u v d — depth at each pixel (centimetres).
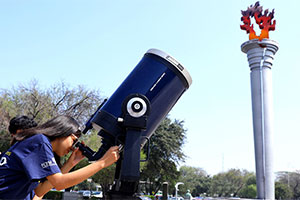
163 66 341
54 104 2106
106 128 310
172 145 3042
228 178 7675
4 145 2022
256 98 1307
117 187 310
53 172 192
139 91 330
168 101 343
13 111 1956
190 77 354
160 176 3369
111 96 337
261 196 1204
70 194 822
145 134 326
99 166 215
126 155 282
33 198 238
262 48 1333
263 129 1266
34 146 193
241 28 1424
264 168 1232
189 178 7862
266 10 1379
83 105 2158
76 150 273
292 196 6078
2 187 187
